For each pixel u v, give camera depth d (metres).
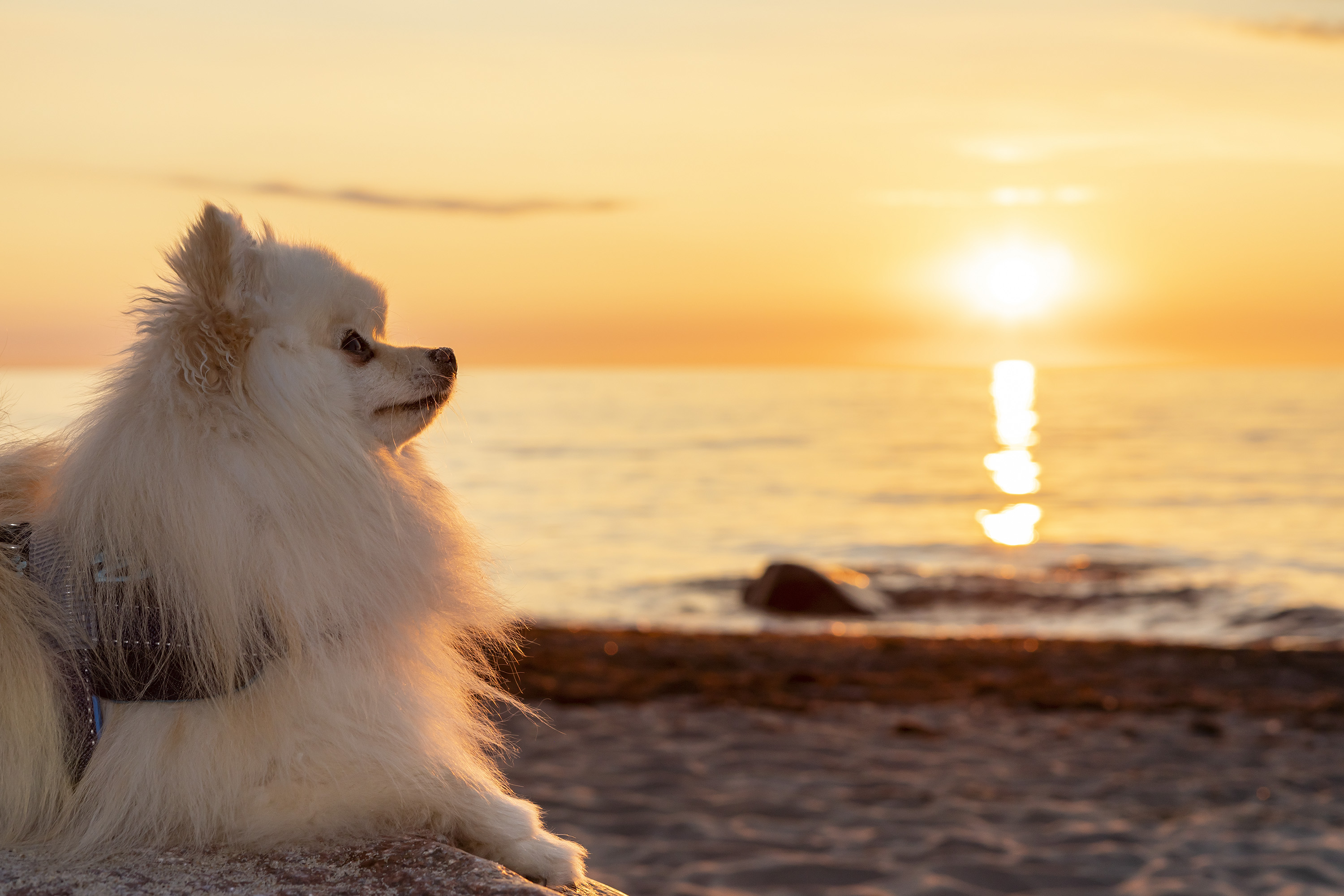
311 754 2.13
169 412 2.14
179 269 2.21
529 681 11.17
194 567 2.07
